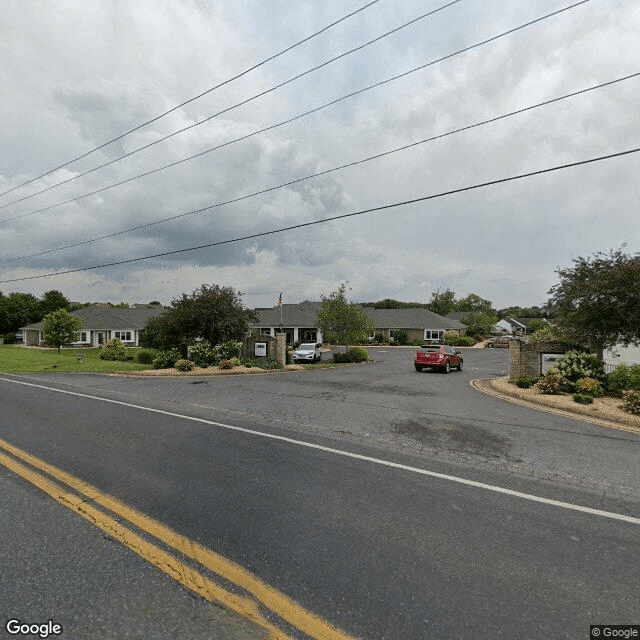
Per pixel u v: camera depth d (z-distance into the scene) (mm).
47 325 38594
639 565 3467
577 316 13102
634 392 10055
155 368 21453
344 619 2760
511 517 4316
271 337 24609
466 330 65875
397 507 4500
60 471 5430
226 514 4254
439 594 3023
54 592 2965
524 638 2602
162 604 2879
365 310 62219
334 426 8297
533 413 10070
